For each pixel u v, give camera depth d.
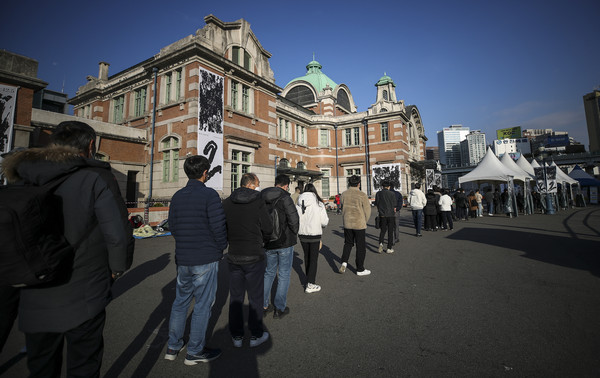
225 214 2.99
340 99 35.00
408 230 11.74
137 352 2.82
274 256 3.68
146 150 16.42
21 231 1.29
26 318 1.50
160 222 11.95
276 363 2.56
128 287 4.87
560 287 4.27
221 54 16.02
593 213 17.36
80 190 1.62
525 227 11.16
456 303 3.82
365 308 3.76
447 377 2.27
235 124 16.64
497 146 136.00
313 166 28.33
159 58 15.48
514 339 2.84
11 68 9.80
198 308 2.60
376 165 27.05
